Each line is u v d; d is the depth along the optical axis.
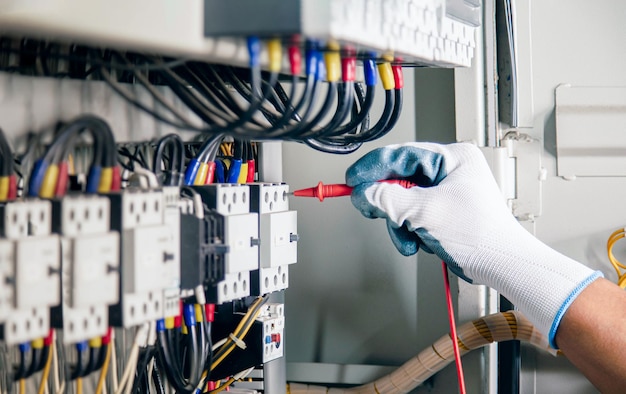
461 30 1.04
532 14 1.61
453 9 0.98
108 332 0.84
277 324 1.28
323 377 1.67
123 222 0.76
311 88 0.80
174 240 0.86
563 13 1.60
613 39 1.58
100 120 0.78
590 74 1.59
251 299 1.27
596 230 1.60
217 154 1.27
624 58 1.57
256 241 1.06
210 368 1.07
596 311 1.07
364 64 0.97
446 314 1.62
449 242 1.14
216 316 1.25
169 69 0.83
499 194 1.21
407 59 0.95
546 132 1.62
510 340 1.59
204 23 0.70
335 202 1.69
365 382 1.65
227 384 1.25
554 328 1.08
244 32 0.69
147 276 0.78
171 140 0.98
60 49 0.85
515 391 1.59
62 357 0.90
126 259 0.76
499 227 1.14
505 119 1.63
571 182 1.61
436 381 1.62
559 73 1.61
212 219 0.94
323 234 1.70
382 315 1.67
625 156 1.58
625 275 1.51
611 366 1.04
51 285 0.70
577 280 1.09
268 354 1.25
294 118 1.03
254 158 1.36
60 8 0.61
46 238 0.70
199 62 0.91
